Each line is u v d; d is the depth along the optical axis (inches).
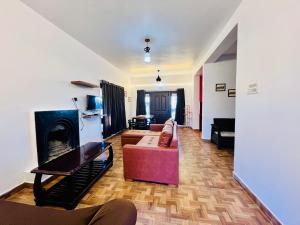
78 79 149.3
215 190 90.1
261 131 75.1
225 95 195.8
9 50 86.0
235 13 102.6
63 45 128.4
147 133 169.8
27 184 94.0
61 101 126.6
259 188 76.7
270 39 68.3
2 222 39.1
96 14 105.3
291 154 57.3
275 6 64.9
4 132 83.7
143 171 98.5
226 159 137.3
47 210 42.3
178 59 216.7
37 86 103.7
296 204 55.1
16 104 89.7
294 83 55.8
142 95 320.5
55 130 119.0
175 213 71.9
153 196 85.0
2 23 82.5
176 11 102.9
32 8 98.1
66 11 101.5
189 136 229.0
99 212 34.1
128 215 30.7
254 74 80.7
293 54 56.3
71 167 80.3
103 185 96.6
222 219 68.1
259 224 65.4
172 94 315.3
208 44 159.6
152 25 120.7
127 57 202.4
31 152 98.1
